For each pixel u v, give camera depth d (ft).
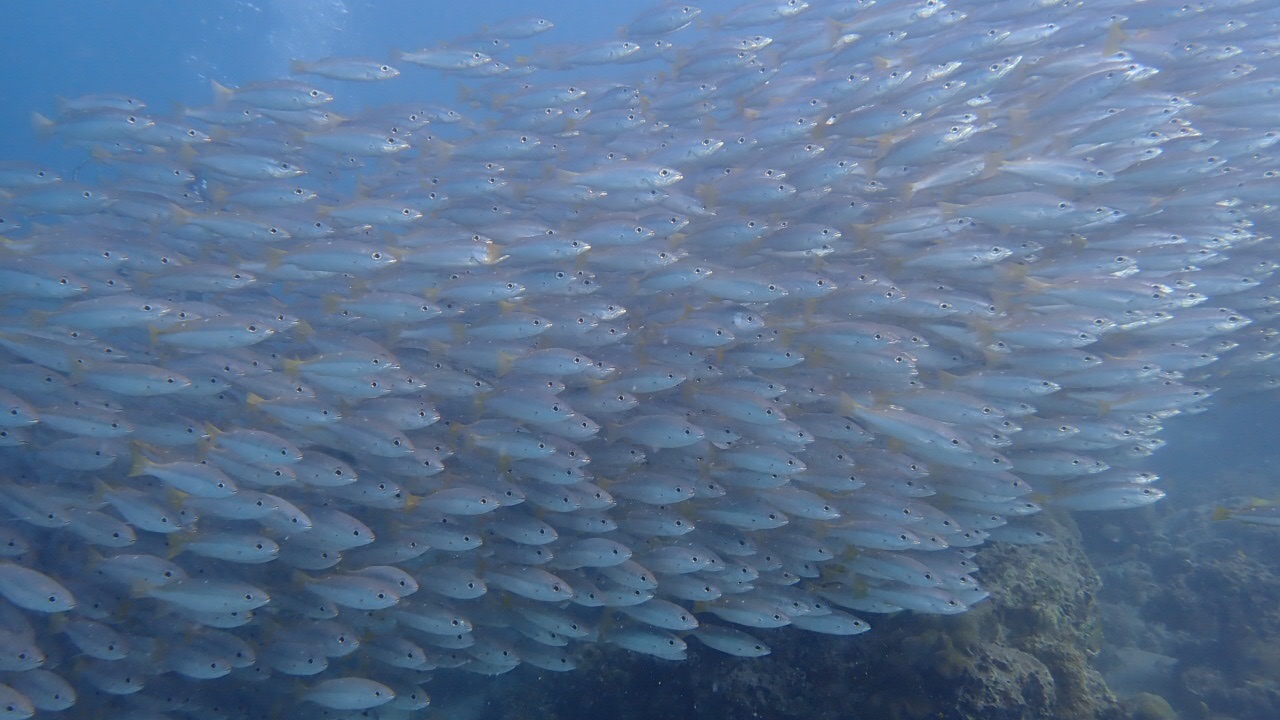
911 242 4.33
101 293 4.10
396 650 3.64
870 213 4.38
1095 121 4.25
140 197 4.54
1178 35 4.87
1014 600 4.10
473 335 4.06
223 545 3.40
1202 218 4.54
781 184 4.17
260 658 3.56
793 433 3.77
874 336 3.90
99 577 3.44
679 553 3.64
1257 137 4.47
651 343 4.07
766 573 3.81
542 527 3.67
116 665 3.39
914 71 4.42
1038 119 4.42
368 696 3.50
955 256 4.07
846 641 3.95
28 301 4.03
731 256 4.37
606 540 3.64
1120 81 4.27
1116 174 4.39
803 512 3.67
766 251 4.25
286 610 3.74
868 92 4.42
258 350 4.17
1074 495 4.02
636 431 3.83
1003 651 3.78
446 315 4.17
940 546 3.57
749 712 3.96
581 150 4.86
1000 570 4.22
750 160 4.60
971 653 3.74
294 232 4.26
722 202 4.31
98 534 3.44
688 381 4.02
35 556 3.46
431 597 3.74
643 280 4.18
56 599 3.17
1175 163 4.32
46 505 3.43
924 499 3.91
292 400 3.66
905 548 3.59
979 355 4.23
